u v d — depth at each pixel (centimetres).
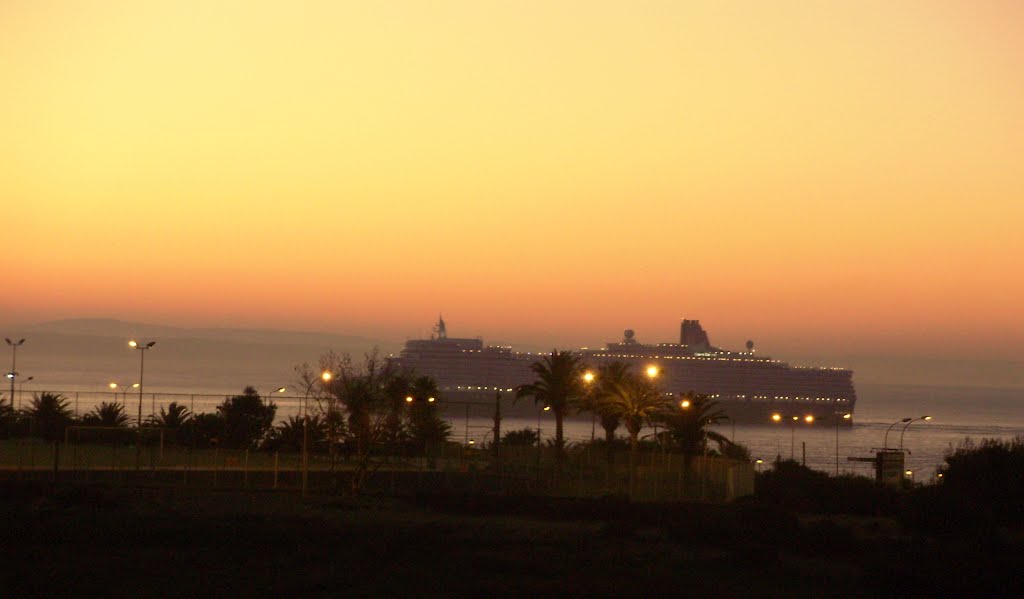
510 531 4194
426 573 3025
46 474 5625
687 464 6969
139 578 2856
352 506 5088
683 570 3291
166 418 8225
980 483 5466
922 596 2966
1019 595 2961
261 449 7906
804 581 3194
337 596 2694
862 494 6150
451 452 7288
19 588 2670
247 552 3375
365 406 6253
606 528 4200
